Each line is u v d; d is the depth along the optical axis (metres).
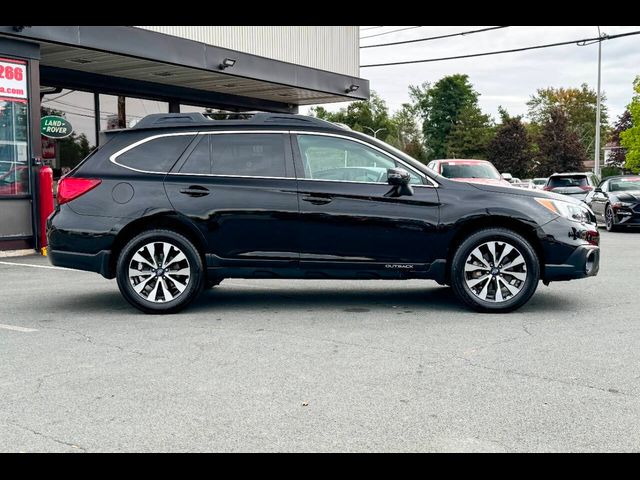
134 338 5.77
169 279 6.80
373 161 6.93
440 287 8.50
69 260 6.86
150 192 6.82
